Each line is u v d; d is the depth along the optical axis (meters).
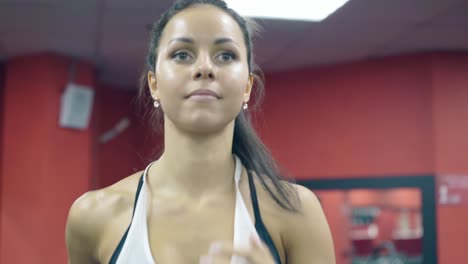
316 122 4.03
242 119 1.03
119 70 4.26
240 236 0.89
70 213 1.03
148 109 1.40
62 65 3.72
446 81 3.65
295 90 4.13
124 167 4.90
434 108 3.62
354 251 5.55
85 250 1.02
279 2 2.71
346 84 3.95
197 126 0.87
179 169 0.94
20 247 3.54
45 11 2.94
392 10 2.92
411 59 3.73
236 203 0.93
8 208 3.60
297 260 0.96
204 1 0.93
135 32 3.29
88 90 3.76
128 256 0.89
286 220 0.95
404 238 5.61
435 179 3.57
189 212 0.93
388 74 3.80
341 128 3.93
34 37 3.38
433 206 3.56
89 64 3.90
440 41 3.48
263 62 3.97
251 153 1.02
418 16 3.01
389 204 5.97
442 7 2.87
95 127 4.17
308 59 3.90
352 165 3.87
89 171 3.83
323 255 0.97
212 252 0.85
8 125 3.68
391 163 3.73
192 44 0.87
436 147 3.59
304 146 4.05
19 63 3.70
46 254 3.50
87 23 3.14
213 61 0.88
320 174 3.98
